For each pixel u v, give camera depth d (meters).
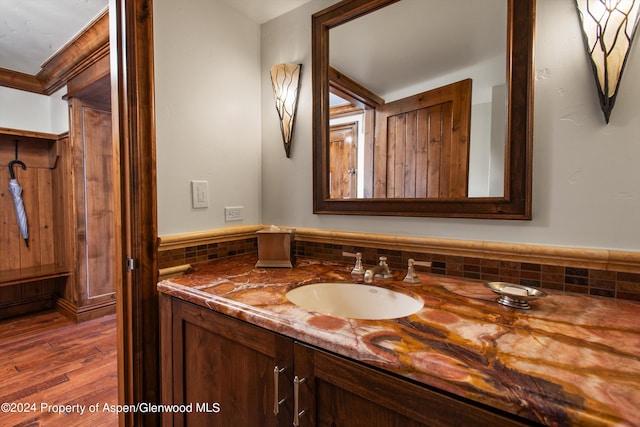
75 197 2.53
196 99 1.33
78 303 2.58
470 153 1.05
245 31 1.54
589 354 0.56
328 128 1.40
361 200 1.30
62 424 1.42
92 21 1.84
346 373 0.62
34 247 2.81
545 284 0.95
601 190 0.87
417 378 0.53
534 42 0.93
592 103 0.87
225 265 1.31
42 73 2.56
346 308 1.07
